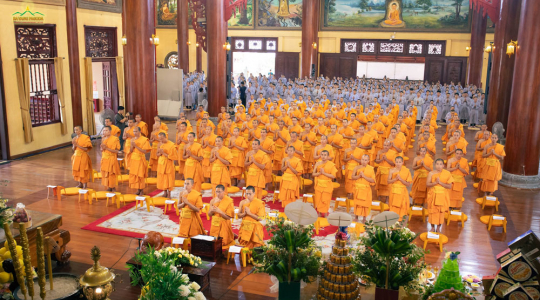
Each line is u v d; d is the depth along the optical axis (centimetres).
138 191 1159
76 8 1711
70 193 1131
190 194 852
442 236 892
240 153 1244
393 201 944
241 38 3700
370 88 2577
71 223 968
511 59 1800
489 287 605
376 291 579
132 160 1127
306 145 1330
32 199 1115
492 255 850
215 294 697
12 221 687
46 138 1631
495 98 1873
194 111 2738
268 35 3631
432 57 3400
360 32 3481
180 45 3073
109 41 1928
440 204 909
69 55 1692
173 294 520
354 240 816
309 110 1908
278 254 623
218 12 1978
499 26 1864
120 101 1977
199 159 1130
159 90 2369
